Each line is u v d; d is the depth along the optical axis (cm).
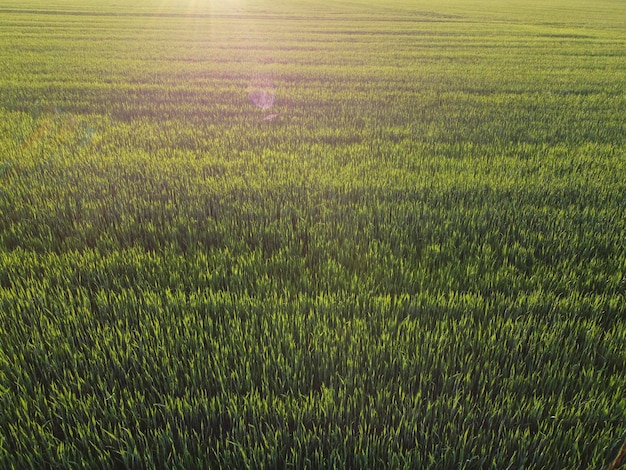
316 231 368
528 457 189
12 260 330
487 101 946
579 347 248
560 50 1878
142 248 346
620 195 461
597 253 353
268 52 1791
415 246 358
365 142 645
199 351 234
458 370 233
